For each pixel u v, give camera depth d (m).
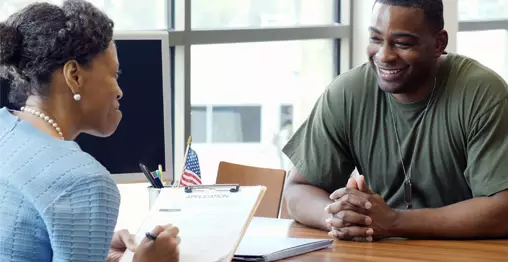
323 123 2.57
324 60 4.72
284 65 4.52
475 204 2.24
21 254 1.46
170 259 1.66
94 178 1.48
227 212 1.92
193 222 1.89
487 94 2.32
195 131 4.16
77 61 1.58
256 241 2.04
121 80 2.64
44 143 1.53
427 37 2.26
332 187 2.57
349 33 4.72
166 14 3.98
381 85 2.35
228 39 4.16
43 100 1.59
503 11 5.60
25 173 1.49
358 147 2.53
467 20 5.45
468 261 1.89
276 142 4.54
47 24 1.56
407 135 2.43
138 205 3.63
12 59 1.57
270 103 4.48
